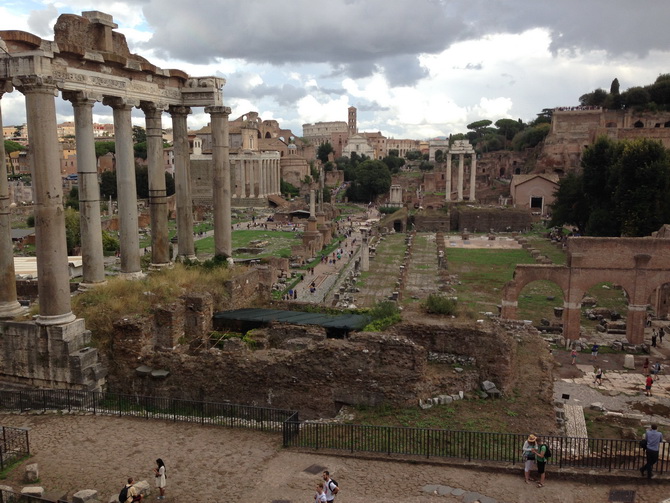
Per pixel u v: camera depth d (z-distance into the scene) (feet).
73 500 60.49
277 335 110.01
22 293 154.92
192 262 132.87
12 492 60.34
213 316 113.80
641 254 168.86
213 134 131.13
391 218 520.01
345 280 277.23
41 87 88.22
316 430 75.15
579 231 365.61
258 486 65.31
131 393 95.35
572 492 64.13
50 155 90.02
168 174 591.37
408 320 103.55
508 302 182.91
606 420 114.32
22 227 416.26
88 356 93.45
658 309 203.82
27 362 94.73
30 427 82.28
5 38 87.40
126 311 100.22
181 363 93.81
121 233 116.67
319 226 441.68
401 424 80.33
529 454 66.18
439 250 364.17
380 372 86.69
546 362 106.01
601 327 188.96
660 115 637.30
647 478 65.92
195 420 84.94
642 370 151.74
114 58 107.76
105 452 74.02
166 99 125.90
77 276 187.93
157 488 64.13
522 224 504.02
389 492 63.72
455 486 65.10
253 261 268.62
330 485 58.90
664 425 111.75
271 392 90.68
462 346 97.76
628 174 280.31
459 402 87.76
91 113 104.99
